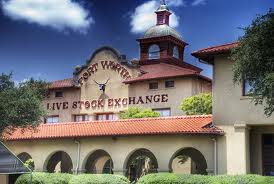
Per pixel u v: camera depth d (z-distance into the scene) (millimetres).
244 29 23547
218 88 30328
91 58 55562
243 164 28781
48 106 56969
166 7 59469
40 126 37156
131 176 44188
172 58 56781
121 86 53312
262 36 22609
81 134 34094
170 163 31297
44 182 28750
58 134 35094
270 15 23078
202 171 37625
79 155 34625
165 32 57500
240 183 24266
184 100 45031
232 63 29891
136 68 52812
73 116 55500
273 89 22250
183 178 25828
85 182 28438
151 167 44531
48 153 35938
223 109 29953
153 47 57781
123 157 32969
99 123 35312
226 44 30344
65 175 29375
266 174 29594
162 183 26156
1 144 22156
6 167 22016
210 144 30203
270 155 29688
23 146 37094
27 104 33000
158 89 50875
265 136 30062
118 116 52750
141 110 46719
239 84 28234
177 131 30438
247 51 22938
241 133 29078
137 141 32719
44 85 36625
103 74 54625
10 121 32500
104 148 33844
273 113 28250
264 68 22719
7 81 33938
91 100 54719
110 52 54562
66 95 56281
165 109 50094
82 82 55688
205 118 31688
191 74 49156
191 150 38250
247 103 29172
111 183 28156
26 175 28812
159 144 31906
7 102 32094
